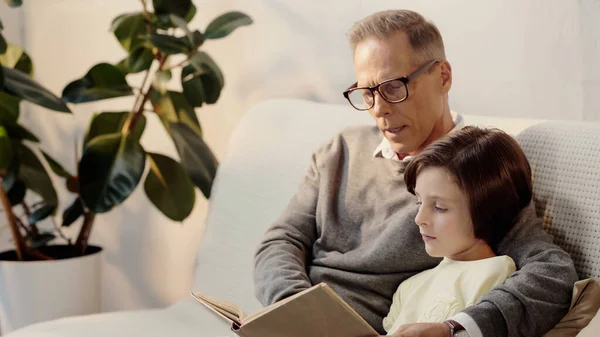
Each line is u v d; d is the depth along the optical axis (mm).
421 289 1286
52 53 2859
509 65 1818
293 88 2258
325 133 1808
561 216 1311
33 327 1811
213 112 2480
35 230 2494
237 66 2391
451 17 1906
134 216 2732
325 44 2166
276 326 1059
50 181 2475
